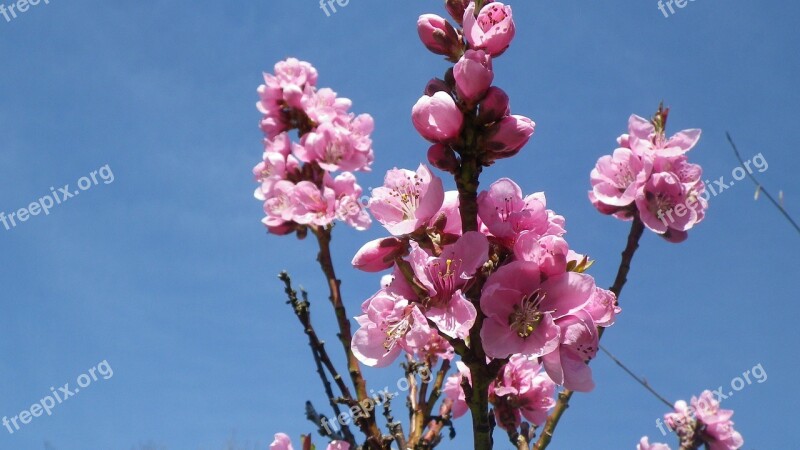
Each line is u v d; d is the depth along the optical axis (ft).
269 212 2.50
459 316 1.56
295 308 1.94
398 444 1.81
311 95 2.73
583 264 1.61
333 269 2.08
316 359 1.93
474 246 1.58
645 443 2.56
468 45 1.65
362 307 1.65
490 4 1.62
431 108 1.58
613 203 2.17
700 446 2.51
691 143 2.18
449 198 1.63
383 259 1.63
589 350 1.55
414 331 1.57
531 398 2.02
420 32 1.66
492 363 1.56
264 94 2.71
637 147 2.19
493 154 1.59
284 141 2.61
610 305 1.58
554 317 1.56
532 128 1.58
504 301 1.57
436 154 1.59
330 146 2.56
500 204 1.61
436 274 1.59
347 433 1.87
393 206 1.67
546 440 1.82
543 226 1.61
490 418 1.59
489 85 1.59
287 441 2.00
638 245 2.04
